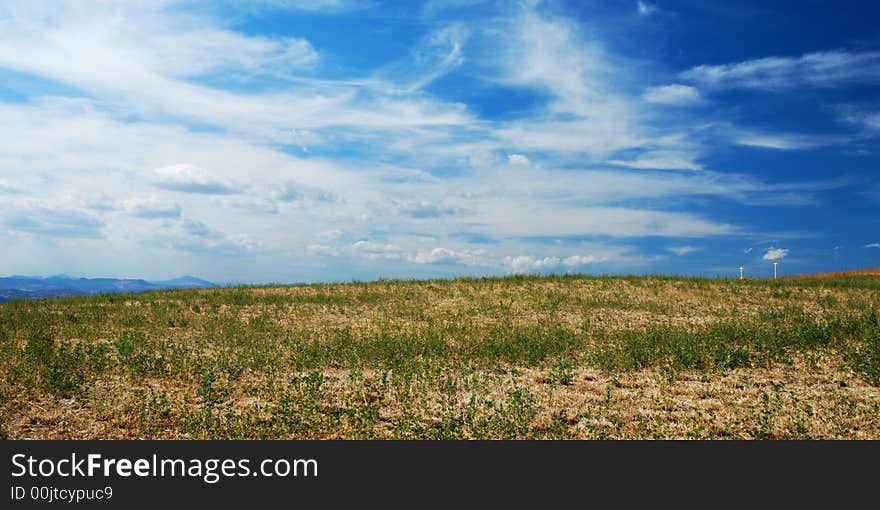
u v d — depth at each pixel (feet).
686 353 37.81
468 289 73.36
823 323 48.24
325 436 24.56
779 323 50.78
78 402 28.30
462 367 36.52
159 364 35.42
